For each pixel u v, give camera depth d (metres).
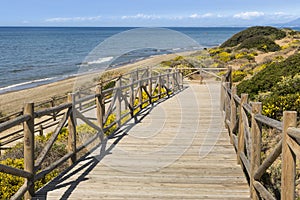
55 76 29.03
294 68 9.97
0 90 23.08
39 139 7.27
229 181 4.23
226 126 7.04
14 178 4.36
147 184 4.14
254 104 3.60
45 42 78.06
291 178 2.55
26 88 23.34
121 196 3.80
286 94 8.34
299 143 2.32
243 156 4.58
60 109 4.16
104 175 4.43
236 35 40.62
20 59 44.06
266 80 9.98
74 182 4.19
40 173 3.85
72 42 77.81
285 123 2.56
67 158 4.57
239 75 17.56
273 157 2.98
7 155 6.38
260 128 3.60
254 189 3.60
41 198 3.73
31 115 3.51
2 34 127.56
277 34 38.84
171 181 4.24
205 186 4.08
